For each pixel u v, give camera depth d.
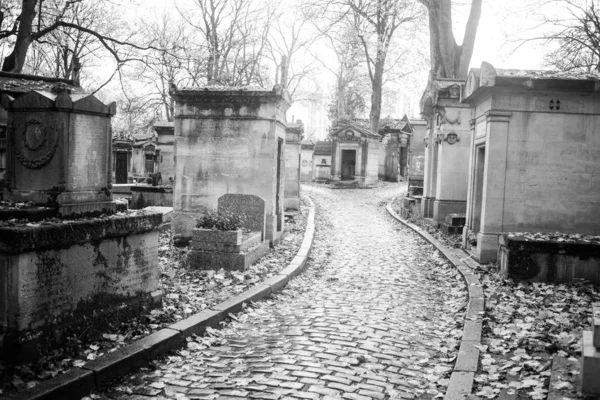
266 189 13.47
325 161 44.09
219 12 33.81
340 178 37.97
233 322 7.45
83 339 5.71
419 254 13.99
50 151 6.08
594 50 18.17
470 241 12.97
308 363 5.68
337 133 37.50
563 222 11.31
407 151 43.41
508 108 11.34
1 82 15.33
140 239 6.88
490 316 7.40
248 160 13.47
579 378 4.77
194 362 5.75
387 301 8.91
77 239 5.58
